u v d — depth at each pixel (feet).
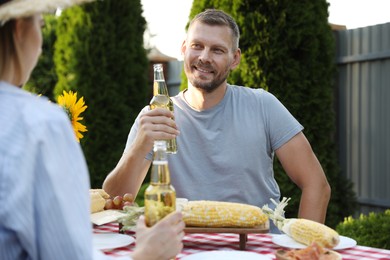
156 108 7.26
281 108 8.27
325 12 14.84
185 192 8.00
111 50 18.81
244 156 7.99
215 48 7.89
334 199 15.66
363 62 16.33
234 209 5.50
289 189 14.20
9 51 3.37
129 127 19.08
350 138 16.78
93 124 18.53
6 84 3.29
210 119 8.09
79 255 3.04
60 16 19.39
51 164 3.04
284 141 8.11
